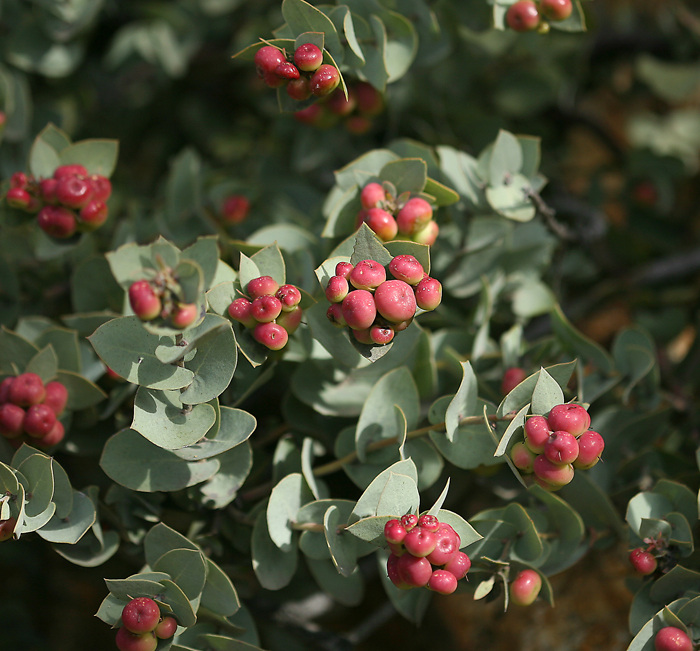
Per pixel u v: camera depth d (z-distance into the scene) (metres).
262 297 0.66
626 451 0.73
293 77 0.67
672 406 0.75
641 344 0.73
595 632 0.77
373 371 0.71
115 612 0.67
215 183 0.82
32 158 0.71
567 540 0.69
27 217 0.71
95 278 0.73
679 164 0.98
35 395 0.69
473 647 0.78
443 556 0.65
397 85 0.83
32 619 0.86
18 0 0.80
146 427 0.66
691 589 0.68
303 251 0.71
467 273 0.75
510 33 0.86
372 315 0.65
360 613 0.81
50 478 0.67
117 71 1.01
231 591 0.68
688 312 0.88
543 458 0.66
